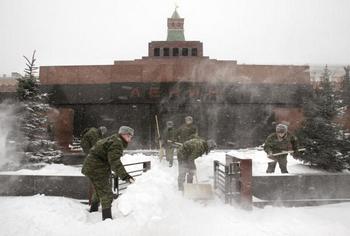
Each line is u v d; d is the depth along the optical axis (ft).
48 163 40.91
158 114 55.52
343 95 42.32
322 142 35.17
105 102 55.57
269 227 17.54
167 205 20.99
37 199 23.49
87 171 19.53
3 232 16.62
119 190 25.08
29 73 43.37
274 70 56.39
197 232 16.25
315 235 16.55
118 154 19.11
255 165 36.09
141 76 55.77
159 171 30.66
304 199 25.77
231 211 20.71
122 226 16.98
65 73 55.98
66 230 16.84
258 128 55.93
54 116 52.34
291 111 54.34
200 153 26.37
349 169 34.91
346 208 23.48
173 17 112.37
